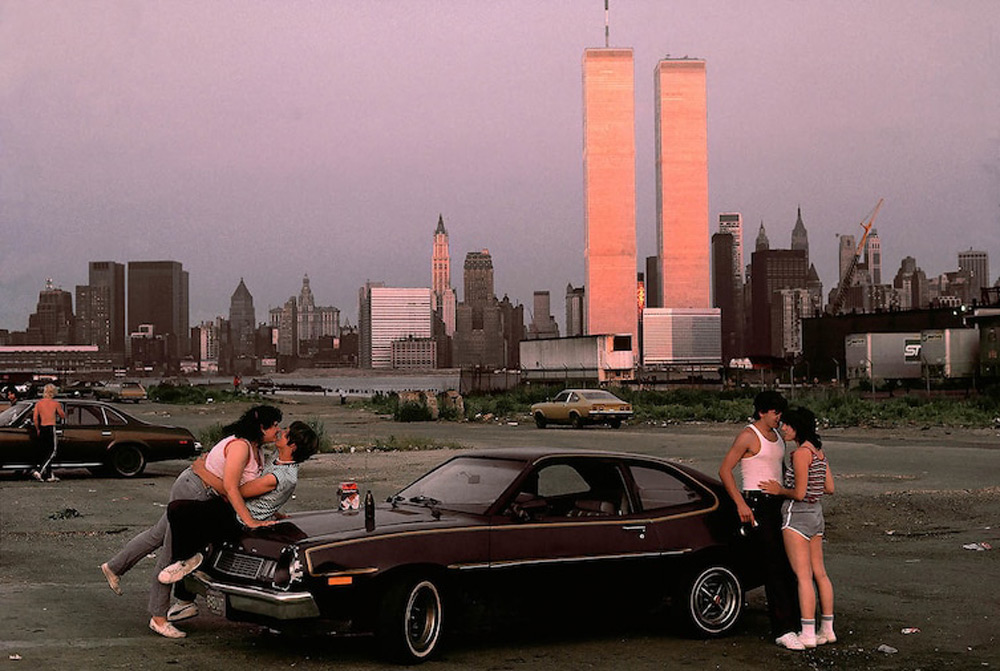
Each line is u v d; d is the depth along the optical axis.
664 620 8.98
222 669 7.01
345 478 20.55
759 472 8.11
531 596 7.64
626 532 7.97
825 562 11.69
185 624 8.48
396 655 7.15
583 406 40.28
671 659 7.59
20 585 9.93
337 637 8.09
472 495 7.88
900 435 34.75
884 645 7.96
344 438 34.06
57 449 19.98
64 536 13.18
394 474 21.36
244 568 7.29
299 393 132.75
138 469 20.92
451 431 39.31
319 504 16.47
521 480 7.82
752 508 8.10
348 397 104.19
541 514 7.87
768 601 8.14
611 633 8.46
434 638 7.32
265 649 7.62
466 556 7.36
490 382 85.00
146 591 9.80
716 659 7.61
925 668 7.35
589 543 7.81
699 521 8.32
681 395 67.38
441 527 7.37
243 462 7.63
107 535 13.30
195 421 47.06
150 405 74.06
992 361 61.88
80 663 7.04
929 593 9.95
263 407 7.85
